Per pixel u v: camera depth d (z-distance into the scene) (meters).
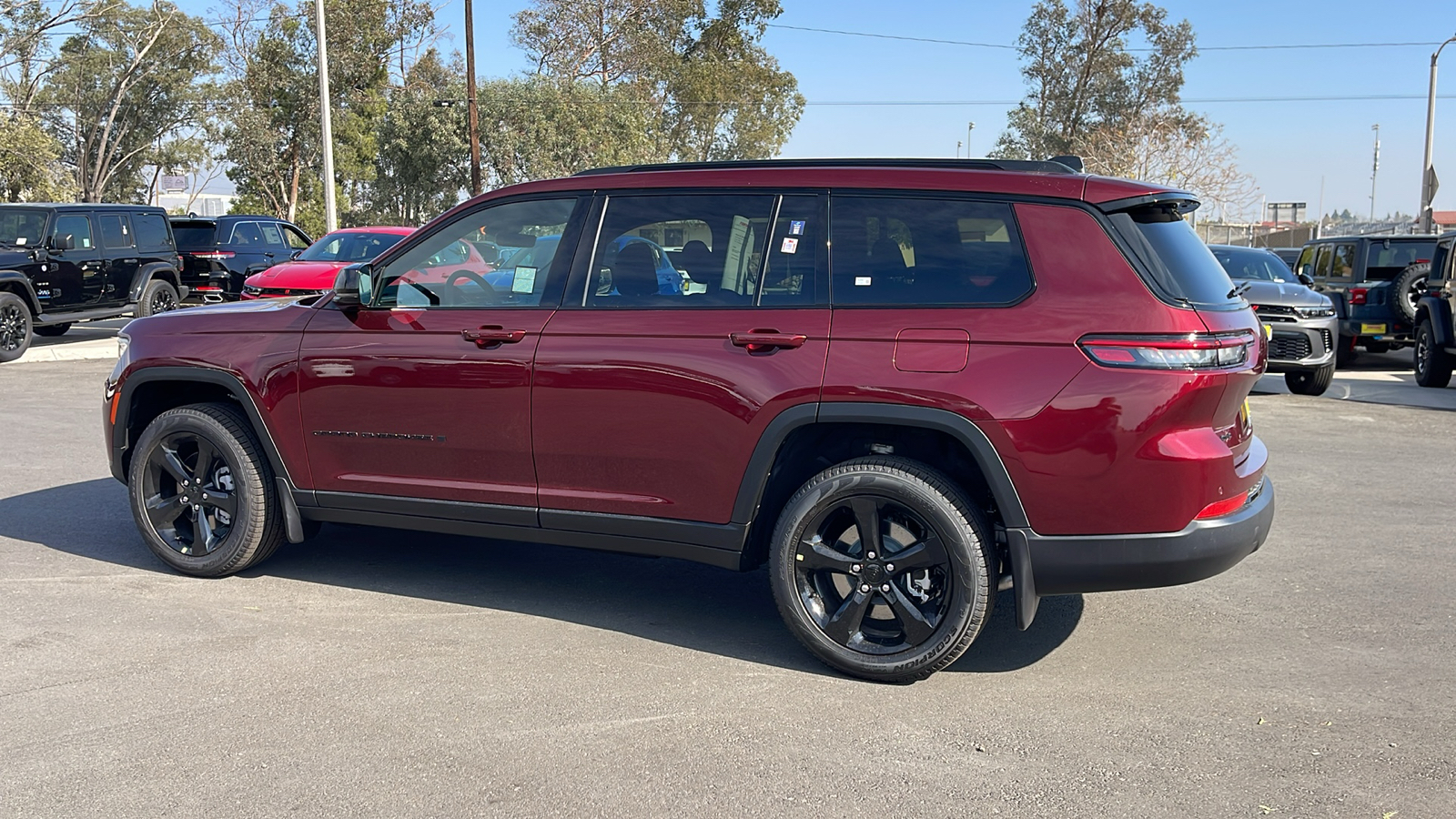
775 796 3.12
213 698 3.76
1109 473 3.67
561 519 4.45
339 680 3.93
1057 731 3.58
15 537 5.77
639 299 4.31
